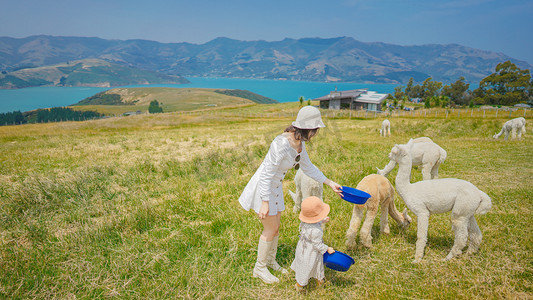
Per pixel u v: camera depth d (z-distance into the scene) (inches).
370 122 1127.0
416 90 4699.8
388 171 184.1
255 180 139.9
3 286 126.7
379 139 625.6
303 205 129.7
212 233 187.2
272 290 133.3
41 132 969.5
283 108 2417.6
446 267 144.0
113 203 237.0
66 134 874.8
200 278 137.7
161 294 129.3
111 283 134.1
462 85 4023.1
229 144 567.8
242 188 276.4
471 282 131.0
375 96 2297.0
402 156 160.1
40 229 184.2
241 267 149.7
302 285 129.3
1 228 189.9
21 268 141.6
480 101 3678.6
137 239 175.9
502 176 294.0
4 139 737.0
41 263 148.4
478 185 265.4
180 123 1293.1
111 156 452.8
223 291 129.3
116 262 148.9
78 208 221.5
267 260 152.5
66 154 467.5
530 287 126.4
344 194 140.9
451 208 150.7
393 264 150.3
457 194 146.7
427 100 3051.2
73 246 164.7
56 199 234.1
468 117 1211.9
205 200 245.8
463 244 148.6
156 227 196.1
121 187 286.0
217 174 327.3
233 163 373.1
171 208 225.5
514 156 387.2
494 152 416.5
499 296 120.5
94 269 142.1
